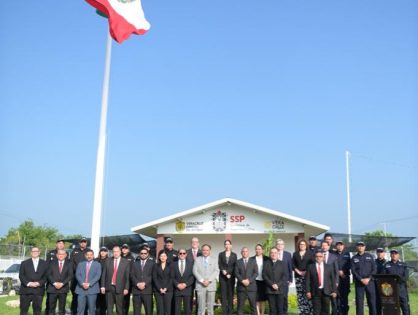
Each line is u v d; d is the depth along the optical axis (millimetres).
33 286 11938
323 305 11891
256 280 12492
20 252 34250
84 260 12961
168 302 12055
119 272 12227
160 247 23594
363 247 12391
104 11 14156
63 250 12484
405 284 12492
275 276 12055
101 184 14516
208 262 12461
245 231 23391
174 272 12219
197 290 12266
